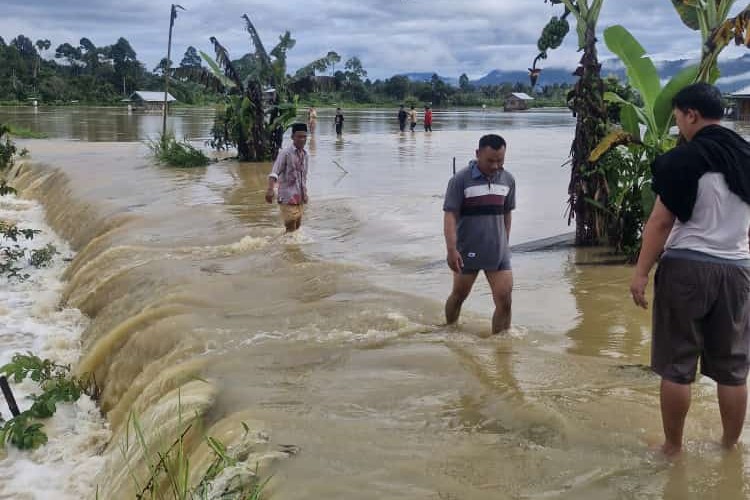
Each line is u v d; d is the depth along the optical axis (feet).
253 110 74.59
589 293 25.84
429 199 47.57
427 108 125.90
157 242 37.09
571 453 13.75
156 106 297.53
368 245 34.65
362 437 14.71
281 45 75.87
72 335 30.78
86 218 47.96
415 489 12.59
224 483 13.02
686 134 13.10
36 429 21.62
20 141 102.78
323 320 23.50
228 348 21.74
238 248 34.88
